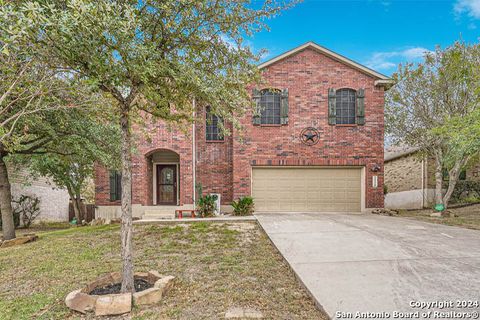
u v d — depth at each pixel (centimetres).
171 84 366
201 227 776
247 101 419
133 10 288
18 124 614
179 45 370
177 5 337
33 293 359
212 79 355
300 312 299
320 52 1138
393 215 1030
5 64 392
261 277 405
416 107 1090
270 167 1138
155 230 743
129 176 358
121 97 356
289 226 766
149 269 442
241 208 1042
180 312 300
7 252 579
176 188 1282
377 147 1122
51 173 1099
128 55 281
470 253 494
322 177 1134
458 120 883
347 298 316
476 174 1398
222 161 1184
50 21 246
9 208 784
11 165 1063
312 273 399
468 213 1079
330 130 1128
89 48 273
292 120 1130
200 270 436
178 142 1141
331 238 620
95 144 789
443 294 325
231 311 301
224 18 376
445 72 1005
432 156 1157
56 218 1530
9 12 239
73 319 291
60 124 700
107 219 1161
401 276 384
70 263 485
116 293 342
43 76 420
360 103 1130
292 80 1137
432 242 578
